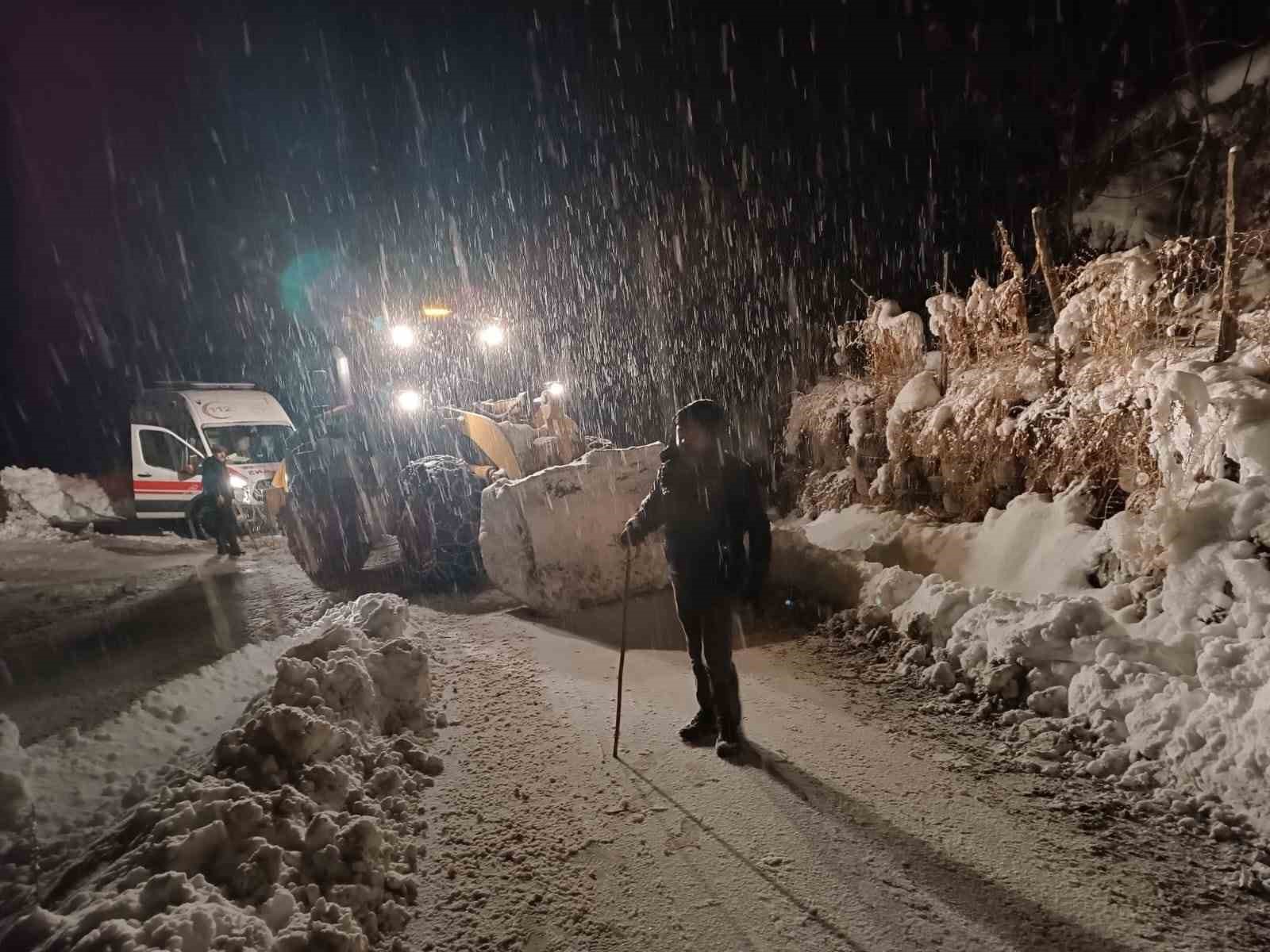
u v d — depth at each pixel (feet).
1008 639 12.46
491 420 22.98
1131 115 30.22
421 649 15.69
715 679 10.79
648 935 7.41
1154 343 15.84
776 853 8.57
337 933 6.93
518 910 7.89
